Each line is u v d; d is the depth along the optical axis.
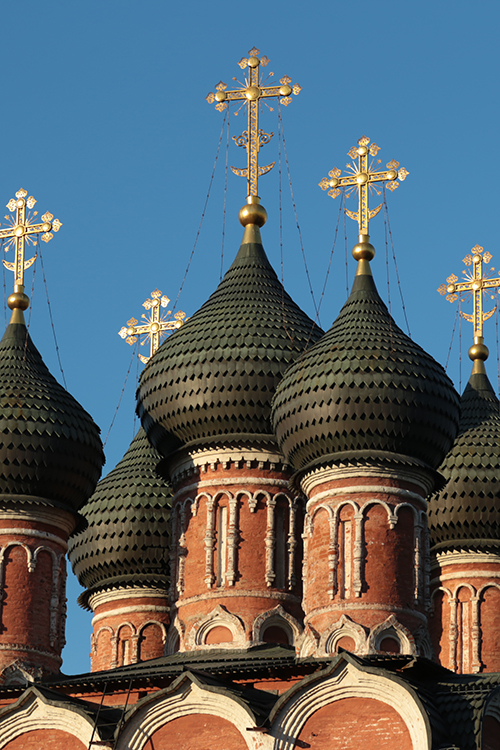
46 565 102.75
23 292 109.94
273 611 100.69
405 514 95.38
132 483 114.56
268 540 102.19
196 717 87.75
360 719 85.00
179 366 104.31
